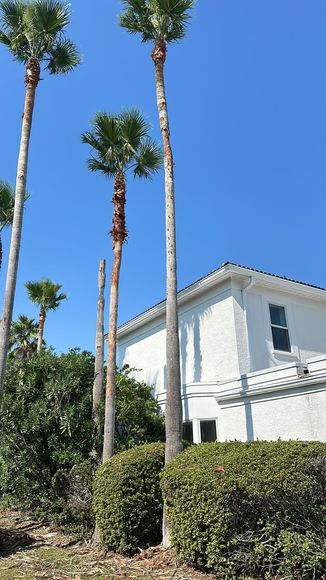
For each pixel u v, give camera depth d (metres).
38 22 10.74
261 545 5.15
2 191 14.54
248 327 13.54
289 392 10.14
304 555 5.04
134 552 6.98
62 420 10.04
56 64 11.55
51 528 9.27
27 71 10.74
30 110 10.49
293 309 15.09
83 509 8.65
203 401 12.44
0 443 10.22
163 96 9.66
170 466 6.40
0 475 10.37
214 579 5.39
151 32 10.48
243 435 11.21
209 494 5.52
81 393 11.10
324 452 5.76
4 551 7.46
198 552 5.65
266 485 5.37
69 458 9.73
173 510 6.09
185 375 14.92
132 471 7.39
